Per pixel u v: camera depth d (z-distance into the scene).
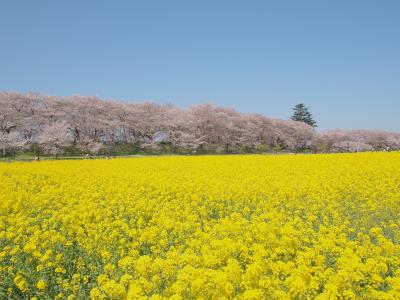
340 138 85.06
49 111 62.31
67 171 24.03
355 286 6.39
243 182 18.12
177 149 67.00
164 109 73.88
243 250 7.75
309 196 14.56
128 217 12.59
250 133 72.69
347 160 27.00
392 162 24.42
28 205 13.70
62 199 14.60
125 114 68.94
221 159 33.28
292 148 80.81
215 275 6.16
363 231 10.47
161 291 6.54
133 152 64.12
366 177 18.75
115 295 6.03
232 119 72.75
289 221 11.10
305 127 84.44
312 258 7.54
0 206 13.16
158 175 21.22
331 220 11.86
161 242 9.06
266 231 8.98
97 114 66.12
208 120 69.50
